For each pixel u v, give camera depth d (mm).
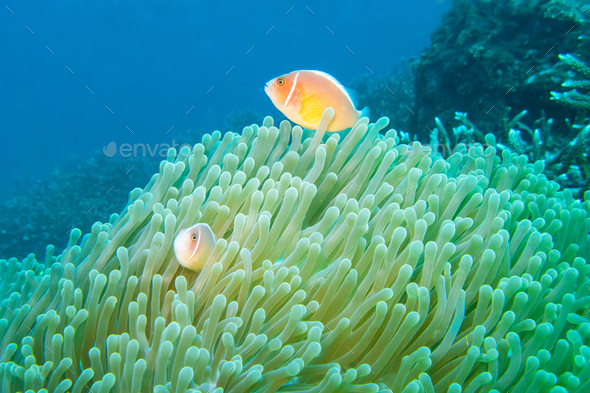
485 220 433
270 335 391
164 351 368
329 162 471
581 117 657
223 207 429
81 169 1863
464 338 392
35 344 407
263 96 4820
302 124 469
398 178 462
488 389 386
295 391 389
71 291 411
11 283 488
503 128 710
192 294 396
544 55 774
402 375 381
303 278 409
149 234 430
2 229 1507
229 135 489
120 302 415
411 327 384
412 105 1225
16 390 400
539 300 414
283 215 414
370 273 397
